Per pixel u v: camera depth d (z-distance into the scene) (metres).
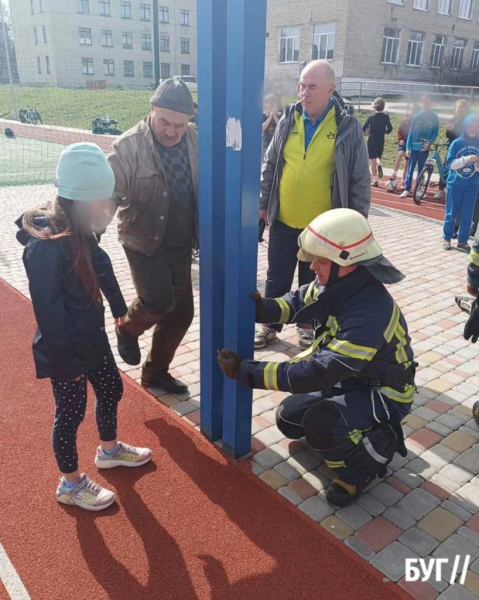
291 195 3.93
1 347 4.27
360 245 2.38
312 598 2.23
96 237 2.49
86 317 2.35
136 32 49.84
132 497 2.74
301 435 3.09
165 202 3.04
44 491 2.77
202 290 2.89
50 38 45.00
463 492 2.84
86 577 2.29
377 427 2.68
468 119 6.96
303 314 2.63
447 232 7.34
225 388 2.92
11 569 2.32
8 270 6.09
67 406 2.46
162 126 2.92
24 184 11.66
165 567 2.35
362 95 31.06
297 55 34.59
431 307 5.33
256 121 2.41
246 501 2.73
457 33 38.59
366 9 32.50
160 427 3.31
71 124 25.33
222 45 2.44
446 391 3.81
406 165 11.86
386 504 2.74
